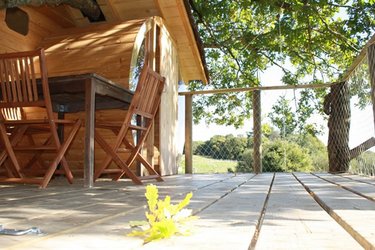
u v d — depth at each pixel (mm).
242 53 13398
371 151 4492
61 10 5961
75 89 3443
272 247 937
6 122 3283
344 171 5559
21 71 3074
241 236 1063
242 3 10031
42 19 5648
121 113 4957
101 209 1709
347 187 2812
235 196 2256
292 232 1134
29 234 1109
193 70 7031
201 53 6605
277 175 5031
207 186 3109
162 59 5539
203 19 10883
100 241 1013
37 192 2689
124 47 4902
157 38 5551
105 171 3635
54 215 1518
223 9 11188
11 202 2025
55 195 2453
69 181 3449
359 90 4992
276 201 1975
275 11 10336
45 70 3061
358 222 1245
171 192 2543
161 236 1020
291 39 11562
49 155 4930
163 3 5664
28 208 1754
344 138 5582
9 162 3602
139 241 1011
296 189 2787
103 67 4812
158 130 5359
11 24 5082
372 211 1524
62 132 4812
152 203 1160
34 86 3102
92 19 6070
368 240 941
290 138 7559
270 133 7141
